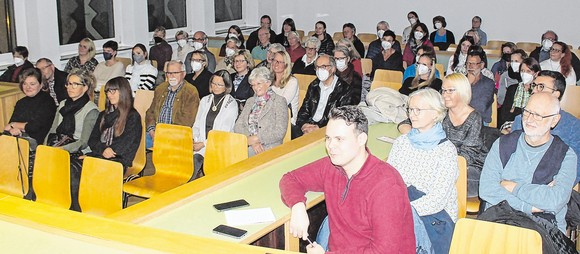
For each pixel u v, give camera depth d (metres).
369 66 7.58
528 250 2.32
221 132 4.11
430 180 2.91
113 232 1.69
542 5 9.91
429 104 2.91
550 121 2.96
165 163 4.41
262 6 11.61
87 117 4.88
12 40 7.58
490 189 3.11
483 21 10.33
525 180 3.06
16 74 6.53
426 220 2.89
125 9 8.86
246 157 4.03
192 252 1.57
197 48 7.77
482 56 6.04
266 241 3.05
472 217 4.05
